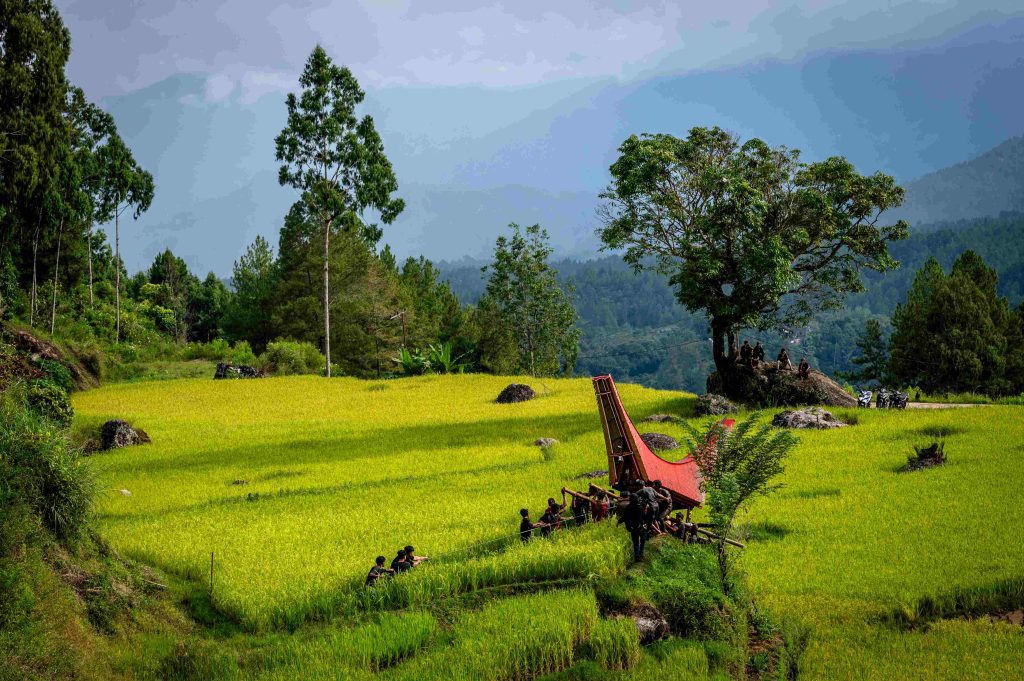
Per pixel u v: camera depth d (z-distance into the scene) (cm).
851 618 2083
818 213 5819
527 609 1975
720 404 5256
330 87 9175
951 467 3509
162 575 2336
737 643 1942
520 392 6769
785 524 2847
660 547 2291
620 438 2891
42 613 1752
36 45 6831
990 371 7706
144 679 1770
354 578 2314
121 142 9862
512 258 11844
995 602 2133
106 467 4272
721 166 6056
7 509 1903
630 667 1798
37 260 9731
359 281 11531
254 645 1962
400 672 1762
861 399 5350
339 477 3972
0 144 6444
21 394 3959
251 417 6100
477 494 3462
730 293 5969
